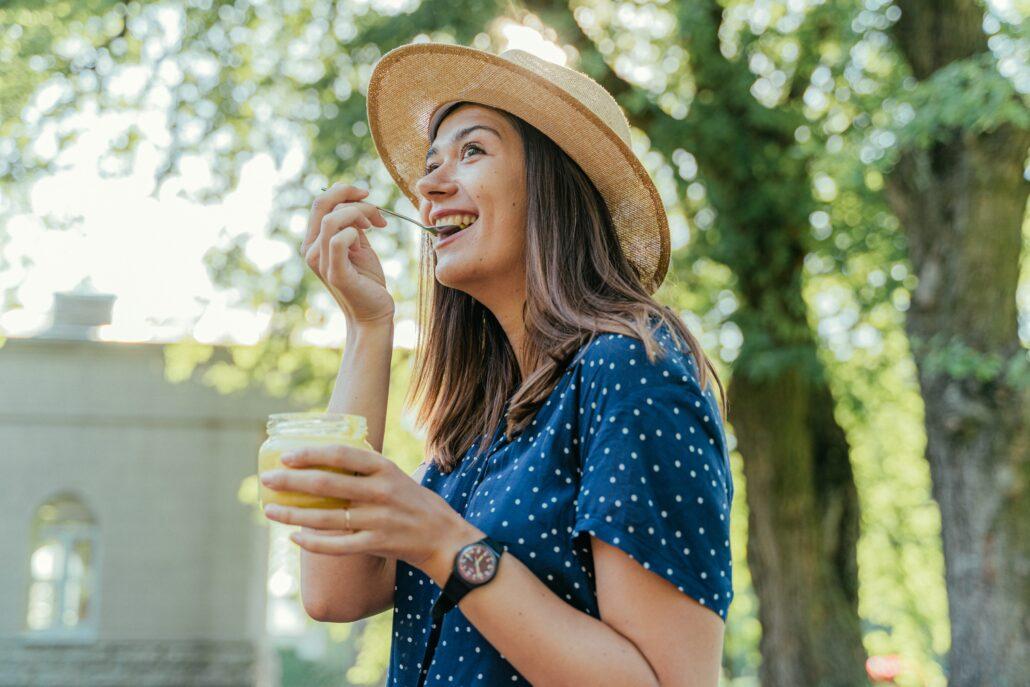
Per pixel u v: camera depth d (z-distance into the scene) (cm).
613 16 927
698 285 970
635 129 1017
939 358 671
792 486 972
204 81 932
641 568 144
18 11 891
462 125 193
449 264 190
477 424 206
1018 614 662
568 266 182
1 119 898
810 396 1026
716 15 927
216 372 1110
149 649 1861
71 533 1916
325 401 1116
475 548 138
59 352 1916
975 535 675
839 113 943
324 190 214
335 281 207
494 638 139
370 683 1764
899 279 984
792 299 928
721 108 914
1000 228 691
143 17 921
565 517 156
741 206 923
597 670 137
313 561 194
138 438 1911
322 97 913
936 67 717
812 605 962
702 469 151
